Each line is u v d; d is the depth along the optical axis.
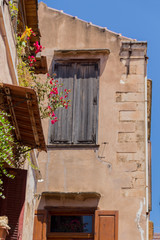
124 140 12.34
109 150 12.27
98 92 12.90
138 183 11.89
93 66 13.16
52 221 11.90
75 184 12.02
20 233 7.79
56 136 12.62
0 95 6.62
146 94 12.76
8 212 7.77
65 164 12.25
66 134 12.62
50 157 12.34
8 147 6.48
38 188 12.05
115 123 12.53
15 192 7.88
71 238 11.68
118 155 12.20
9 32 7.56
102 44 13.30
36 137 7.57
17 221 7.76
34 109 6.75
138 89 12.81
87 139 12.49
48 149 12.41
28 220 9.54
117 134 12.41
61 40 13.42
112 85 12.91
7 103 6.82
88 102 12.84
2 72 7.02
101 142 12.38
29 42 10.73
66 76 13.10
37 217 11.73
